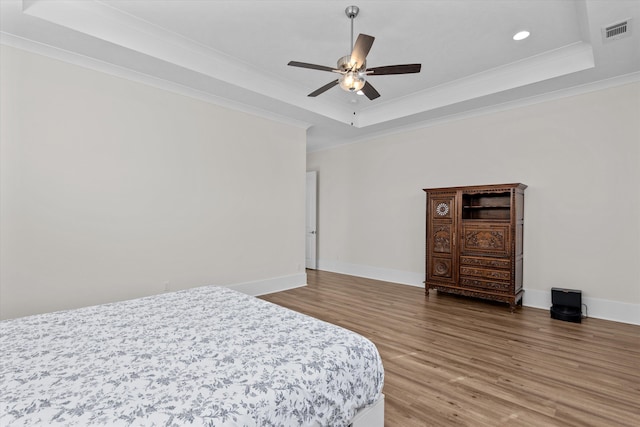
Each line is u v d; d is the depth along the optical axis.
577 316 3.41
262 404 1.03
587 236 3.67
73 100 2.98
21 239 2.71
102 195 3.15
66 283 2.94
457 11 2.69
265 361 1.28
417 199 5.24
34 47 2.76
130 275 3.34
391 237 5.59
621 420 1.77
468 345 2.80
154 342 1.46
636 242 3.37
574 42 3.16
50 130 2.85
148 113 3.48
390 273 5.59
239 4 2.62
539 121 4.01
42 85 2.81
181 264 3.75
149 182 3.49
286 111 4.59
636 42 2.72
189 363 1.26
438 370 2.35
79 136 3.01
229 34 3.06
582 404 1.93
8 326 1.65
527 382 2.18
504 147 4.30
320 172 6.89
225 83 3.64
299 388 1.14
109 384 1.09
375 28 2.94
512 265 3.78
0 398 1.00
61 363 1.25
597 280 3.60
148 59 3.07
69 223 2.96
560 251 3.85
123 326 1.67
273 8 2.67
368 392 1.44
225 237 4.20
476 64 3.64
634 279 3.38
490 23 2.85
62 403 0.98
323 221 6.82
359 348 1.47
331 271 6.62
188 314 1.88
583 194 3.70
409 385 2.15
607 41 2.71
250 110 4.45
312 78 4.05
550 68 3.47
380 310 3.83
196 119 3.89
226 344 1.45
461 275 4.21
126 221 3.31
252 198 4.52
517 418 1.80
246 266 4.45
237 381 1.12
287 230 5.00
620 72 3.32
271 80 4.05
